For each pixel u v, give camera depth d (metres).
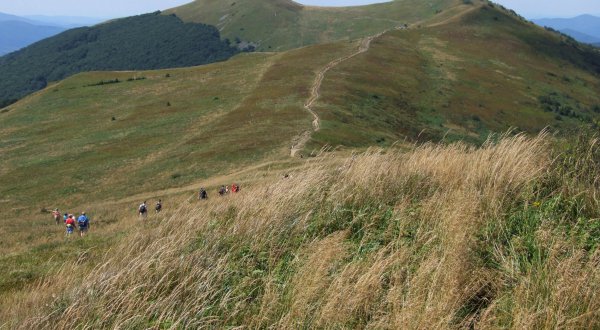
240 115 65.44
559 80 113.44
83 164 55.97
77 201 44.47
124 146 61.09
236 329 4.04
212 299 4.59
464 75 100.44
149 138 63.34
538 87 103.38
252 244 5.63
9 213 42.53
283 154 46.03
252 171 40.16
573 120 86.69
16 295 6.46
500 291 4.27
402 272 4.68
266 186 7.78
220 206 7.22
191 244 5.81
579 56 138.50
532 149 7.21
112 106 86.75
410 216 6.00
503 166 6.64
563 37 155.62
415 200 6.62
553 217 5.43
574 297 3.92
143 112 79.44
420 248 5.19
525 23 155.75
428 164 7.70
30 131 75.75
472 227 5.27
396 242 5.25
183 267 5.04
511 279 4.39
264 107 67.50
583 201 5.73
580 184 6.07
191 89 90.81
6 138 72.94
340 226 6.07
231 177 40.22
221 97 81.00
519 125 79.31
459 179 6.95
